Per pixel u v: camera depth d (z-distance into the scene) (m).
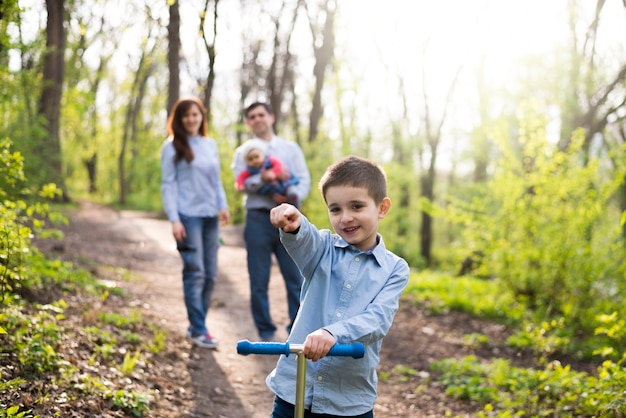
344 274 2.92
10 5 5.68
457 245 10.60
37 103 19.59
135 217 24.72
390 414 5.29
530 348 7.72
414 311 9.18
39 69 18.27
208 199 6.11
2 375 3.96
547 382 5.58
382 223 25.28
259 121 6.29
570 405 5.16
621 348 7.30
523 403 5.36
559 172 8.73
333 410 2.88
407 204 27.80
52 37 18.20
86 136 37.06
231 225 22.16
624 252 8.33
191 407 4.67
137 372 4.93
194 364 5.61
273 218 2.74
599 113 18.89
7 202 4.96
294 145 6.49
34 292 5.95
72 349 4.81
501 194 9.09
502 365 6.14
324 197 2.93
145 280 9.30
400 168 24.95
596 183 8.85
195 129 6.07
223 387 5.24
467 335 8.10
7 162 5.08
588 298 8.55
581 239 8.52
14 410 3.36
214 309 8.11
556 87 19.36
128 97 41.19
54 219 5.84
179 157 5.96
